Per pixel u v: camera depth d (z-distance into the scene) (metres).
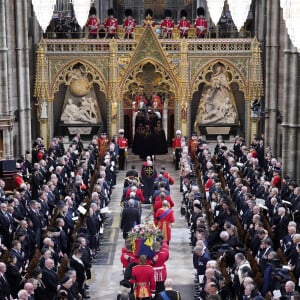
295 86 37.69
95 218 28.09
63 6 53.94
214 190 30.31
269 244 22.06
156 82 49.78
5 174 34.22
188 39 48.72
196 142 45.16
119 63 48.78
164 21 50.25
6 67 40.03
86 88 49.34
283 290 18.86
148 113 48.69
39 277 19.92
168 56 48.62
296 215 28.02
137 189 31.09
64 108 49.91
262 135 48.34
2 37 39.59
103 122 50.94
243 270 19.69
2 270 19.91
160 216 28.34
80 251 22.92
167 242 28.42
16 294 20.95
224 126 50.12
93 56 48.66
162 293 18.69
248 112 49.34
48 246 22.41
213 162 42.38
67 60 48.69
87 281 25.44
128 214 28.23
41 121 48.56
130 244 23.03
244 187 29.64
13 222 26.61
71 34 52.06
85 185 34.69
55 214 28.38
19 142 45.28
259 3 50.22
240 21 33.47
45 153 41.84
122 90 49.03
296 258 21.95
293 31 21.30
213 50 48.97
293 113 37.84
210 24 54.50
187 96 49.03
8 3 43.28
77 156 41.69
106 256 29.02
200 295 22.41
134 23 50.38
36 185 34.34
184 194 35.34
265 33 49.88
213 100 50.03
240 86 49.44
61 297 18.17
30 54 49.09
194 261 23.75
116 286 25.53
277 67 46.97
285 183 32.72
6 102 40.16
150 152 48.53
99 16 56.44
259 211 26.31
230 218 26.52
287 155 38.59
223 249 22.55
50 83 48.84
